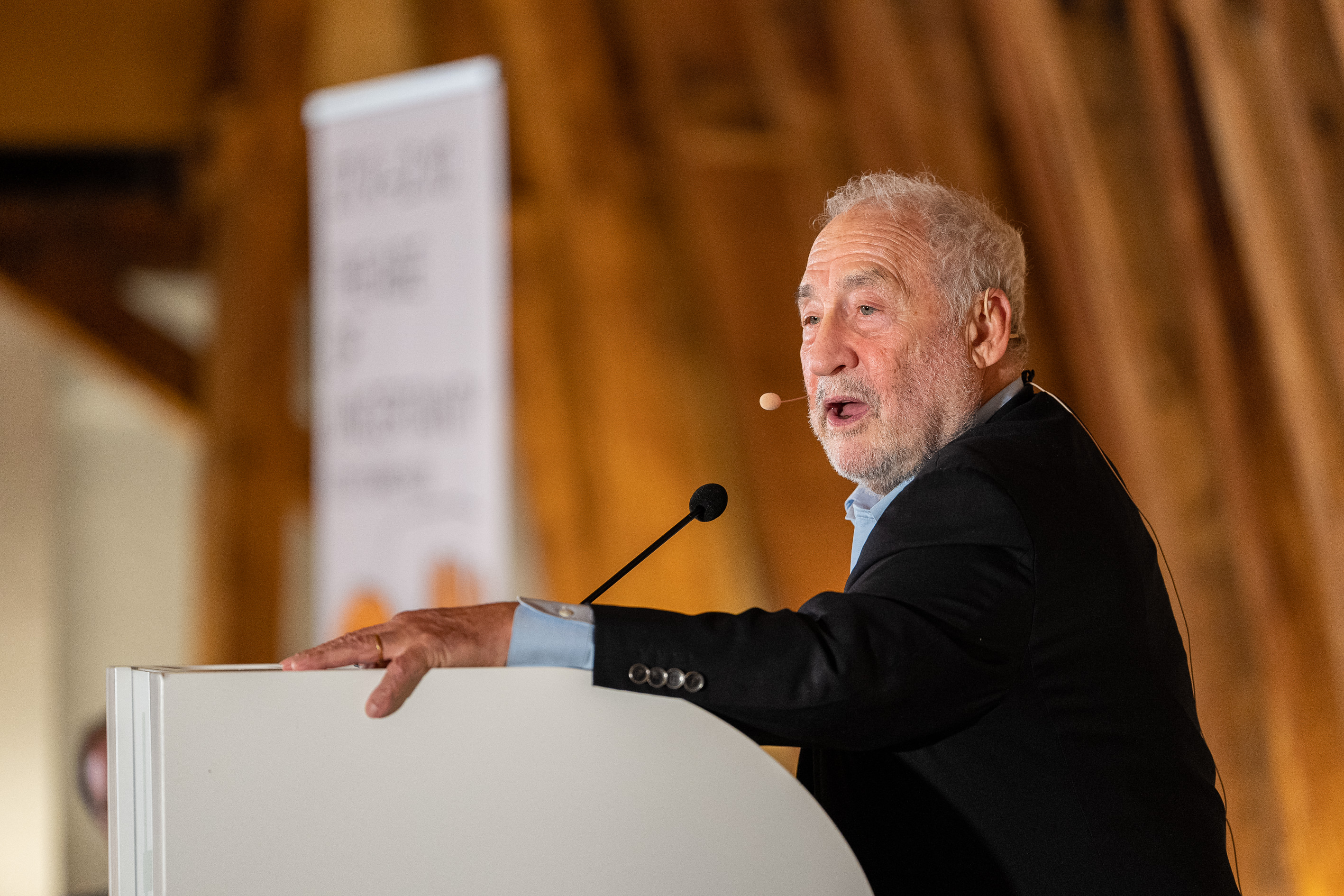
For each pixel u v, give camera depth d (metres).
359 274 15.12
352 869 3.15
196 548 34.53
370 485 15.06
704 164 20.31
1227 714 13.39
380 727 3.23
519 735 3.35
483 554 14.41
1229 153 12.92
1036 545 3.98
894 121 17.19
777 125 20.08
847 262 4.76
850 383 4.66
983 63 16.12
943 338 4.68
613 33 21.08
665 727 3.47
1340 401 12.22
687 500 20.08
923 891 4.11
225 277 25.59
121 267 30.00
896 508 4.12
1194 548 13.75
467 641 3.45
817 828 3.56
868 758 4.27
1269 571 13.32
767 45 19.27
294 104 24.47
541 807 3.34
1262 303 12.75
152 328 30.14
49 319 29.47
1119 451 14.54
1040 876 4.00
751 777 3.52
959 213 4.83
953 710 3.82
